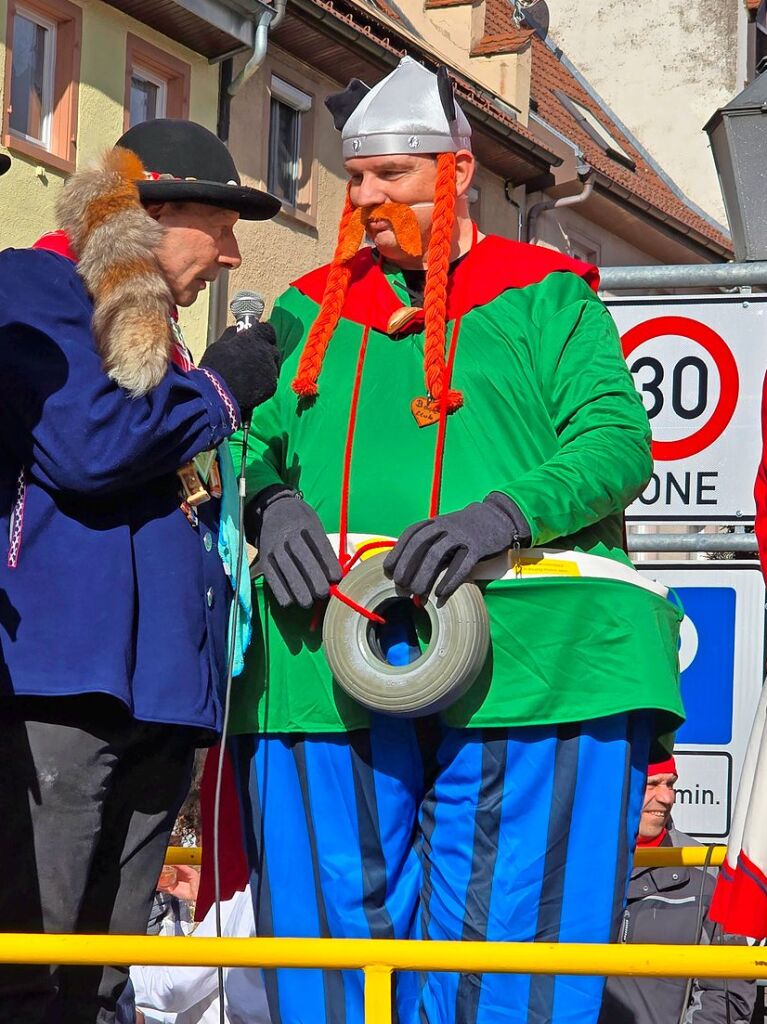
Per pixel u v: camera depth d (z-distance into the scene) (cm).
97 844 507
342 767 543
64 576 493
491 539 511
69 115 2216
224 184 539
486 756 528
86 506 502
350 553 545
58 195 530
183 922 846
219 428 507
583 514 525
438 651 509
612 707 523
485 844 527
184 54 2409
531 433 553
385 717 538
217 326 2442
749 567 887
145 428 489
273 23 2428
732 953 432
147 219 514
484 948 439
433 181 571
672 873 738
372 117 570
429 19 3366
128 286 498
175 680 499
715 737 884
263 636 553
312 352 577
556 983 520
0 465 501
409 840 545
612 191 3434
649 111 4372
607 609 531
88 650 487
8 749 492
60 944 443
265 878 555
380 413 564
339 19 2608
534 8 3819
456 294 570
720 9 4359
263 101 2572
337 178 2769
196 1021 800
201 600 515
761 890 570
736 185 902
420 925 541
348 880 538
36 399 490
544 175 3259
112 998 541
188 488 520
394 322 571
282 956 444
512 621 527
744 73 4359
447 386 554
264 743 557
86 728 493
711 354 898
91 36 2241
